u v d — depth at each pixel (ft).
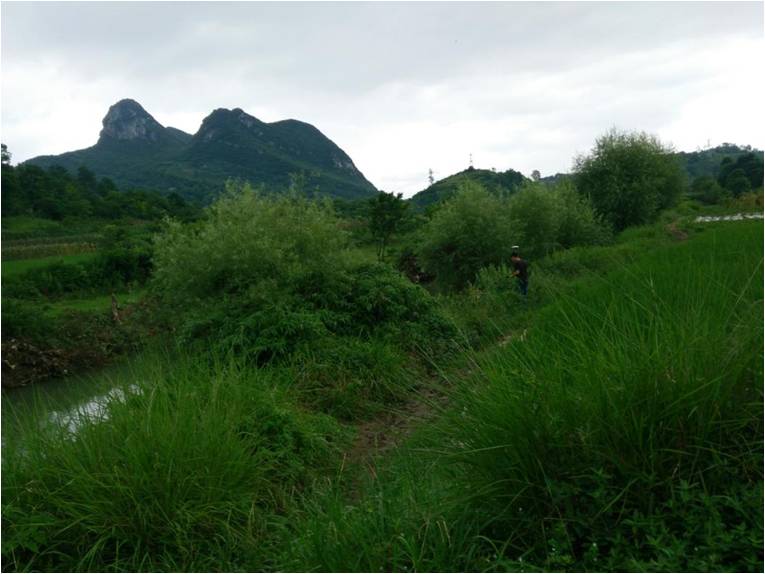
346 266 35.35
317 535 11.51
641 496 10.12
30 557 12.93
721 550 8.85
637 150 116.67
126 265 104.53
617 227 115.96
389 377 26.40
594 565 9.25
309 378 25.96
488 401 12.14
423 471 14.38
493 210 72.95
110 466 14.05
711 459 10.30
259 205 37.42
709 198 217.97
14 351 47.70
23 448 15.21
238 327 28.99
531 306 38.65
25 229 177.68
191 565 12.66
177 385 18.26
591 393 11.05
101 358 47.11
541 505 10.77
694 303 14.08
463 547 10.59
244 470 15.43
